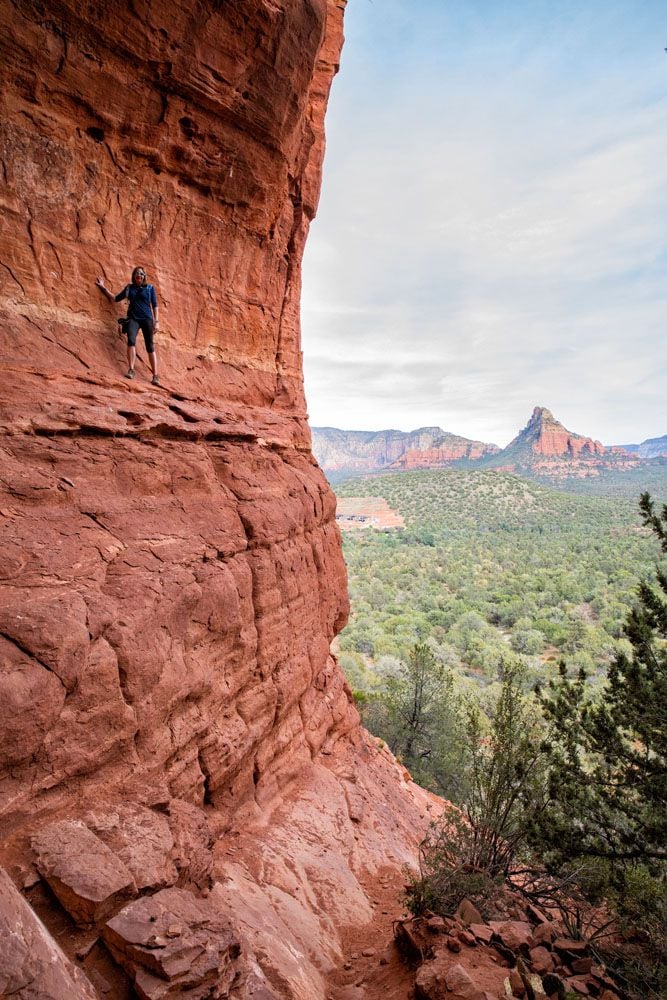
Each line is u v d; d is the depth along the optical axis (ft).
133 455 22.33
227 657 23.80
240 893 19.34
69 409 20.56
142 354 29.04
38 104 23.91
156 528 21.44
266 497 30.71
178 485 24.23
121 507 20.59
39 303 24.27
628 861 26.21
